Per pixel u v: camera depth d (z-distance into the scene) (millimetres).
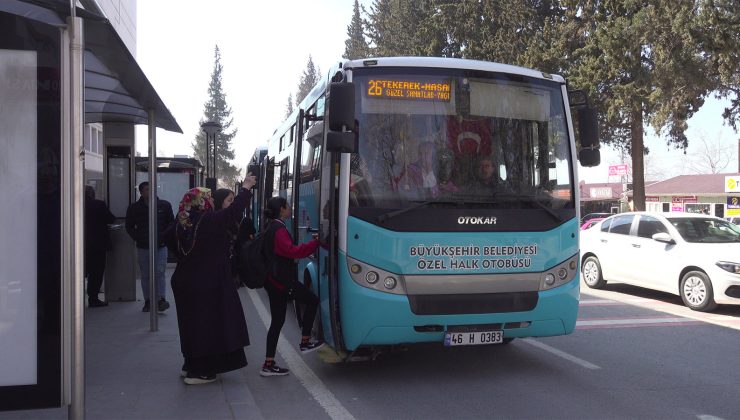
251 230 8984
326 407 5461
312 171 7332
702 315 10094
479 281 5859
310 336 6879
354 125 5816
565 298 6152
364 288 5688
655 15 22953
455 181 5969
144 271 9508
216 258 5898
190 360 5883
